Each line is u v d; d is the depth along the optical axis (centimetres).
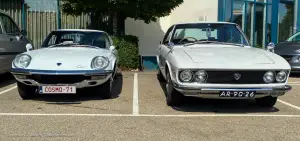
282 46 1118
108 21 1334
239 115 596
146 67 1285
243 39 737
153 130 505
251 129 516
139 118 568
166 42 810
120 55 1192
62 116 575
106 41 831
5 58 844
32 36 1330
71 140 459
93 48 775
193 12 1479
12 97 727
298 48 1081
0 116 570
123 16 1250
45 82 643
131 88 853
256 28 1583
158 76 995
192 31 757
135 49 1216
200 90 563
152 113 602
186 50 654
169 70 640
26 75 646
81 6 1142
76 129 505
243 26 1527
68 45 791
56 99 707
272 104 649
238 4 1506
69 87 642
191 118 573
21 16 1306
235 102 698
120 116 579
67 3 1166
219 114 602
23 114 584
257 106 668
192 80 569
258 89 569
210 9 1466
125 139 465
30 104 660
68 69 641
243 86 566
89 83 656
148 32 1479
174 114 597
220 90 564
